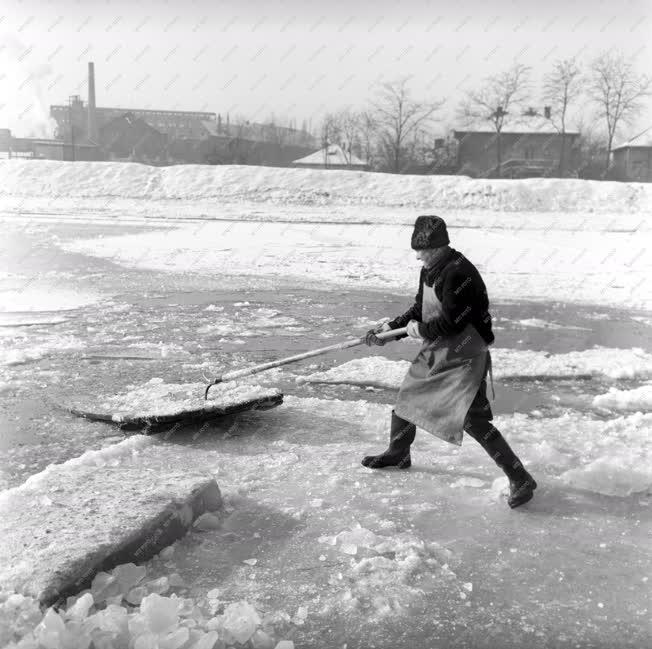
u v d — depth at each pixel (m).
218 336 8.62
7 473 4.43
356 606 2.95
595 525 3.76
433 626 2.84
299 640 2.73
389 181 38.72
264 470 4.44
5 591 2.73
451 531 3.65
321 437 5.10
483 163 70.88
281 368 7.18
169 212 29.56
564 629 2.84
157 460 4.60
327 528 3.64
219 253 17.20
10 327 8.80
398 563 3.26
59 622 2.55
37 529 3.20
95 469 4.05
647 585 3.18
